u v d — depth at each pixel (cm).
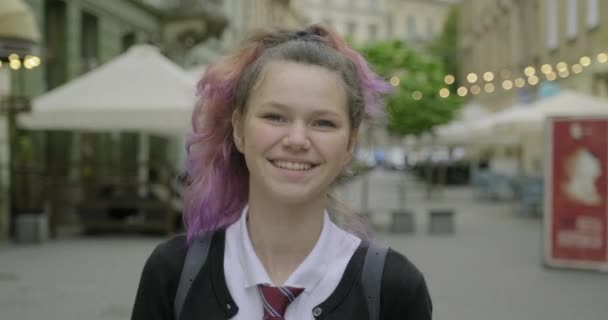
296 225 150
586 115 888
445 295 737
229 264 152
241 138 156
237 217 162
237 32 3088
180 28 1959
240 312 148
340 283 148
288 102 143
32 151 1365
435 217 1348
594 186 890
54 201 1219
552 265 917
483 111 2464
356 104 152
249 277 149
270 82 145
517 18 3222
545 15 2644
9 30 899
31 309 642
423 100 1555
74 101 1134
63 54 1456
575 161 899
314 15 7075
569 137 901
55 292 720
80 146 1510
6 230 1169
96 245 1102
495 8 3762
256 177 147
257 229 152
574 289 773
